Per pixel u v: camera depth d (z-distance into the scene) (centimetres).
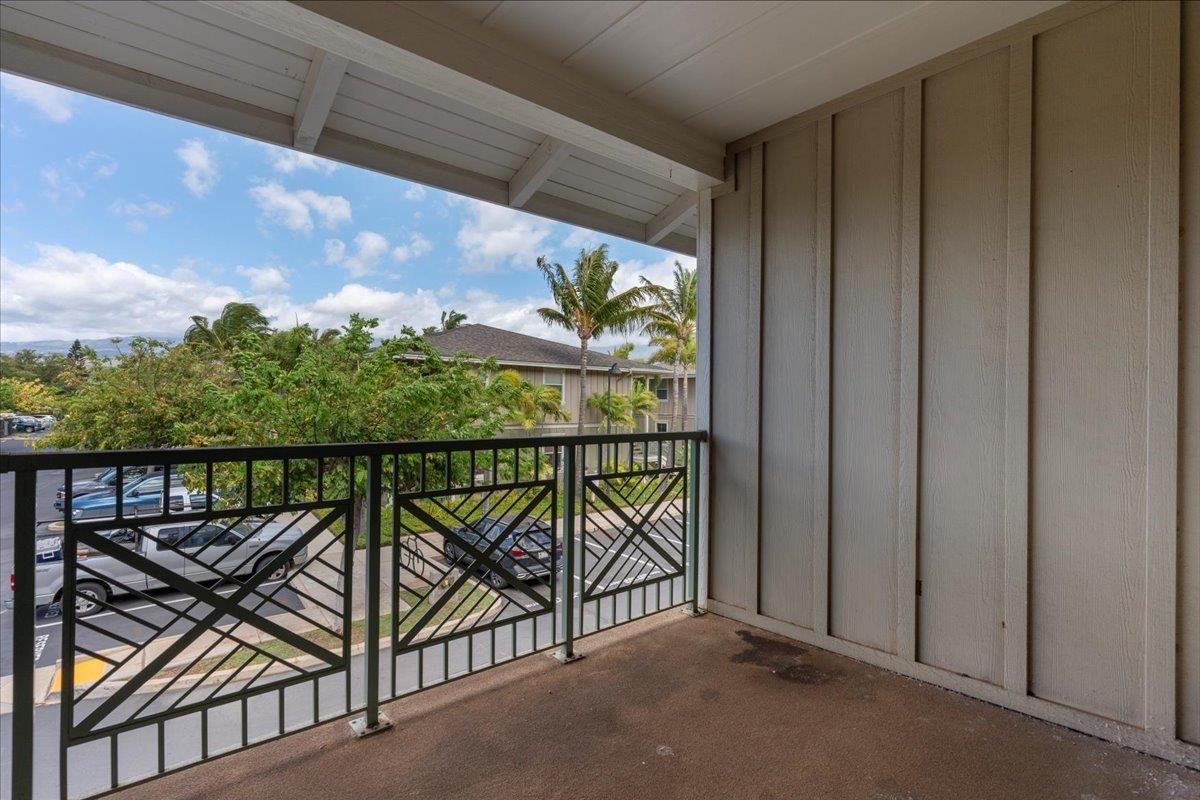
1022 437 210
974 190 222
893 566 246
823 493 268
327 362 891
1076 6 196
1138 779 174
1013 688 212
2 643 421
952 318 229
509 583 246
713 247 318
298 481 773
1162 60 182
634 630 290
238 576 180
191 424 916
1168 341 182
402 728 200
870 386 254
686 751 188
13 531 139
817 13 199
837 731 200
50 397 1166
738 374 306
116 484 152
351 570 198
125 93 228
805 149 276
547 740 193
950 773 177
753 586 297
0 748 348
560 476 267
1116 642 192
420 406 880
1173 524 181
